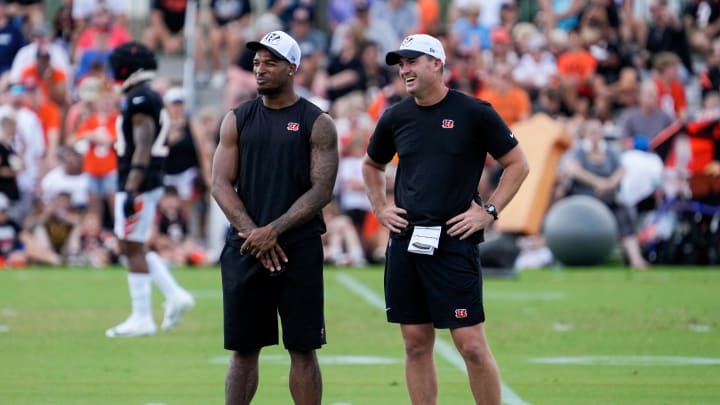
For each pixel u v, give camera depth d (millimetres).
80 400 30734
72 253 67688
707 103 68375
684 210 69250
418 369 26531
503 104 76375
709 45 90250
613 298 53844
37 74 76375
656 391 32188
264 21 80250
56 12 90750
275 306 26438
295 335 26094
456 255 25781
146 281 41750
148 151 40031
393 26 86250
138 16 93375
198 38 85125
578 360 37406
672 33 87062
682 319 46938
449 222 25766
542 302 52312
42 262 67438
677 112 80812
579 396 31438
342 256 69375
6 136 67375
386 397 31344
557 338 42031
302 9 83938
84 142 68000
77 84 79125
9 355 37781
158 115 40250
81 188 68125
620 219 69438
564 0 87812
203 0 86812
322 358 37781
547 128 62406
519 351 39250
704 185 68562
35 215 68625
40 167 70312
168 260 68062
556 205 69688
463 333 25750
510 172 26203
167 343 40344
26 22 82312
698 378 34188
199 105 84250
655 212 70375
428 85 25984
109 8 84000
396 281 26375
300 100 26484
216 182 26375
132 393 31781
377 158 27094
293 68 26250
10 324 44594
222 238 69500
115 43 80562
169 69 85875
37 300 51812
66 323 44969
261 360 37625
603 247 67500
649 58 86812
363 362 37000
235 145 26578
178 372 35000
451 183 25938
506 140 26109
